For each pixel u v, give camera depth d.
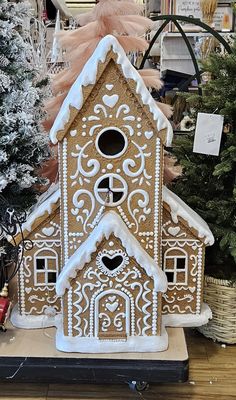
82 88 1.17
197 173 1.52
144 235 1.28
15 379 1.30
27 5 1.43
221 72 1.46
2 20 1.36
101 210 1.26
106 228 1.22
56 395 1.35
